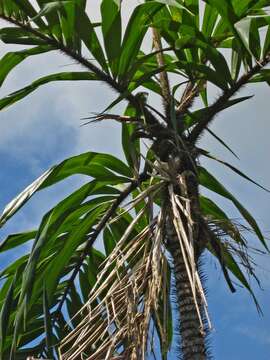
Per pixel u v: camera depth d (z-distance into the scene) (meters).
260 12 4.79
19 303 4.75
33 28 4.61
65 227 5.51
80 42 4.62
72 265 6.04
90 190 5.31
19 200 4.91
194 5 5.07
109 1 4.44
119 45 4.57
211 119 4.71
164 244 4.24
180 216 4.27
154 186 4.33
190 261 3.89
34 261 4.74
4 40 4.57
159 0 4.25
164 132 4.61
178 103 4.93
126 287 3.95
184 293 4.22
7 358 6.06
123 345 3.95
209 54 4.59
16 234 5.59
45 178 4.96
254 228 5.03
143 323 3.85
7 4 4.56
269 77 4.73
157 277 3.90
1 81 4.91
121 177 5.32
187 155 4.47
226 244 4.46
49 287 5.51
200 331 4.11
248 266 4.43
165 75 5.05
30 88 4.91
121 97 4.49
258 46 4.49
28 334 6.10
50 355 6.11
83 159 5.19
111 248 6.05
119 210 5.88
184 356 4.11
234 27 4.51
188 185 4.37
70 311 6.22
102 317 4.03
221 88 4.68
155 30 5.38
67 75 4.82
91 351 4.44
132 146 4.62
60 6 4.17
